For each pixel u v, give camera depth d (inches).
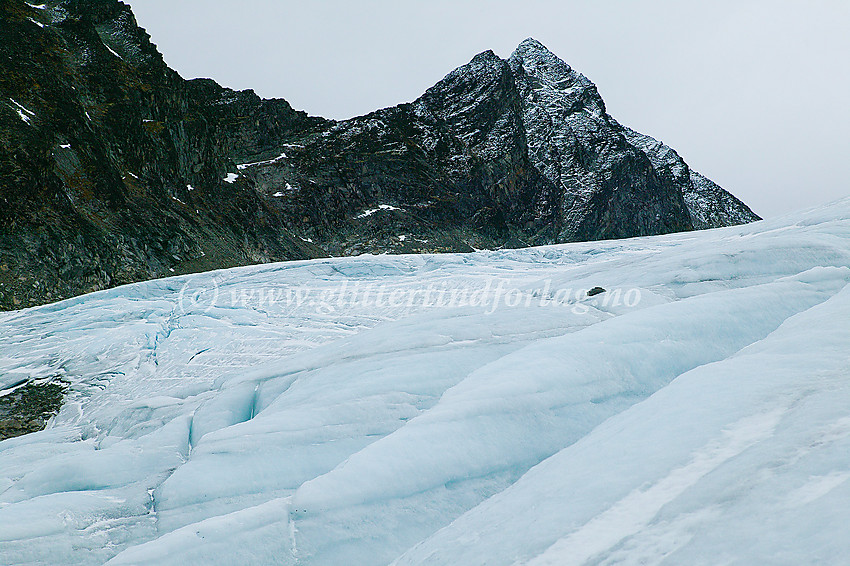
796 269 330.3
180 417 290.4
